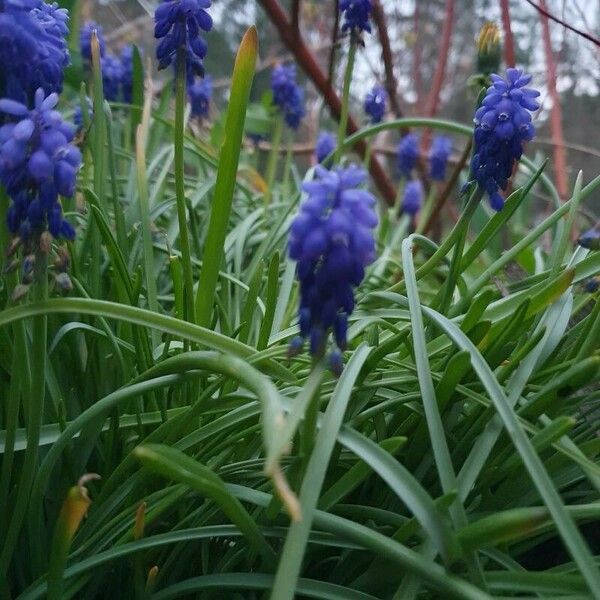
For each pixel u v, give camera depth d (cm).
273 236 34
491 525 14
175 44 23
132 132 46
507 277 39
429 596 17
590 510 16
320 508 17
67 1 48
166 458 15
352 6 31
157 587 19
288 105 47
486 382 17
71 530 15
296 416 13
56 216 16
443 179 50
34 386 17
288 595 14
